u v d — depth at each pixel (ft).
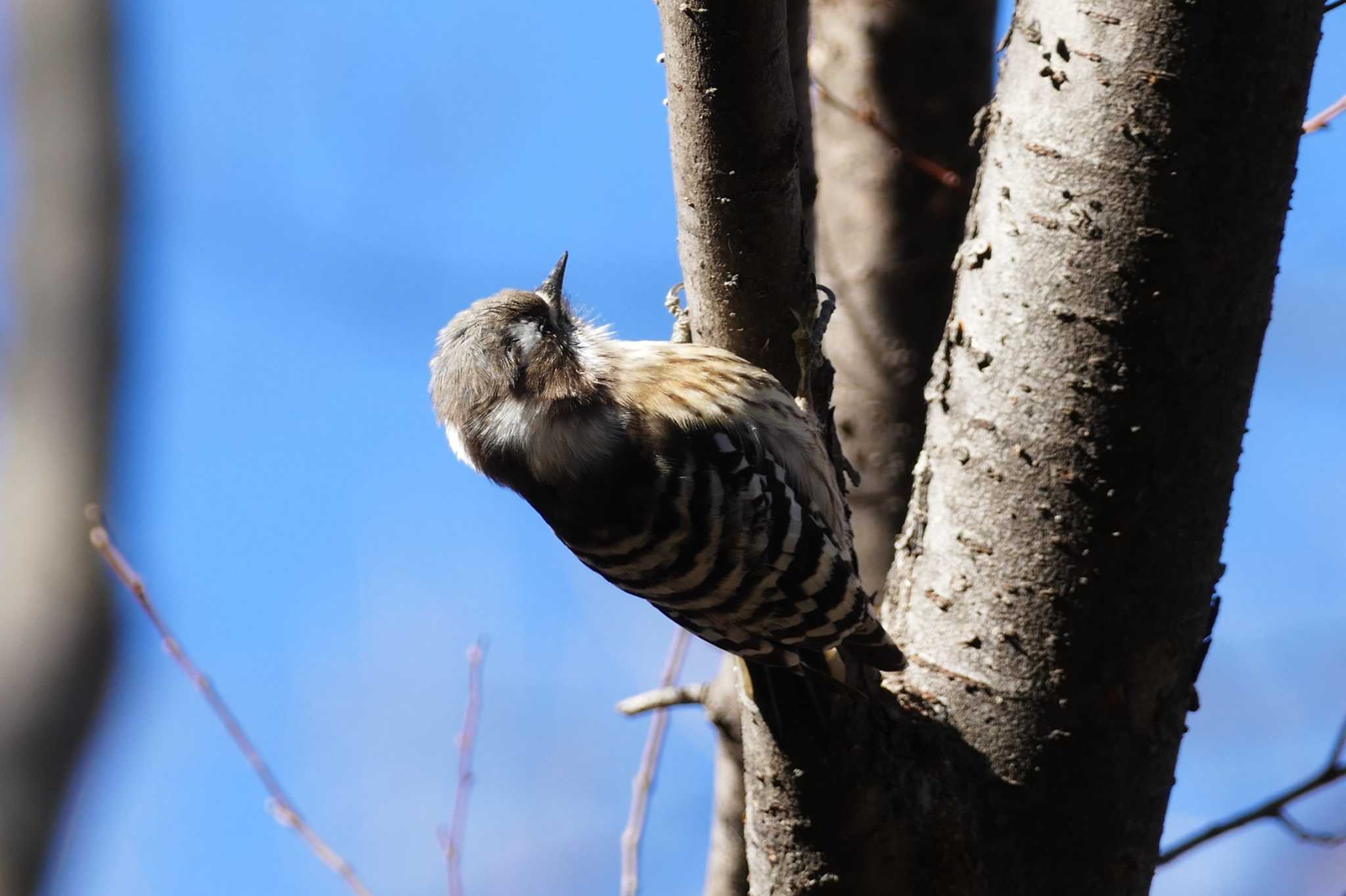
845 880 26.14
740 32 24.45
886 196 40.24
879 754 26.05
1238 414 25.04
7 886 37.04
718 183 26.63
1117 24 24.50
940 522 27.02
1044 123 25.32
